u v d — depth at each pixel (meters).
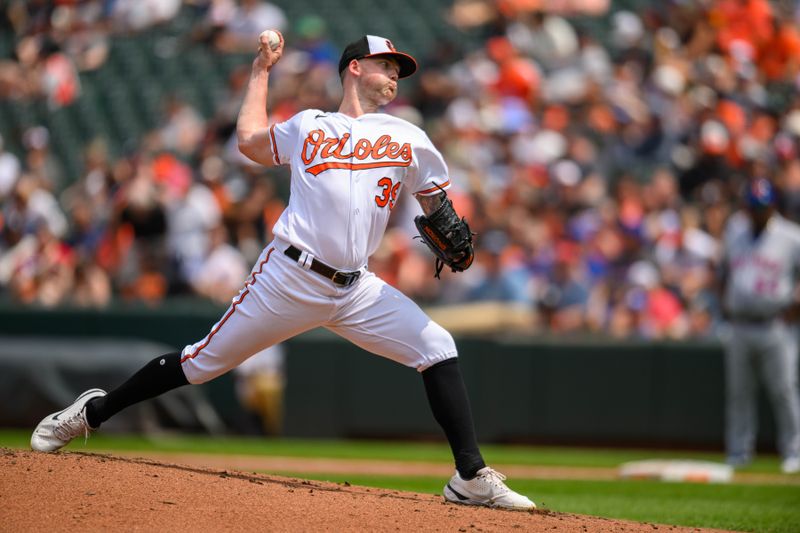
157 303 39.56
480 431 37.22
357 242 15.59
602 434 37.00
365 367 37.78
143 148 51.22
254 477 16.72
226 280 41.34
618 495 24.92
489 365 37.34
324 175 15.50
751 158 44.84
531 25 56.09
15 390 36.84
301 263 15.46
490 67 53.78
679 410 36.72
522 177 46.97
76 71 61.12
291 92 50.53
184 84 59.09
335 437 37.78
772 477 29.89
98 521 13.38
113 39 62.94
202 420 38.09
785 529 19.52
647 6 59.66
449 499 16.17
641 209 44.22
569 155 48.03
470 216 44.28
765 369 32.72
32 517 13.44
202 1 63.44
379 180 15.67
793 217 43.00
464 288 40.66
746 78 53.03
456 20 60.38
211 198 44.12
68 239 47.22
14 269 44.56
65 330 39.75
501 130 50.09
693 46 55.31
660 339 36.97
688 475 28.53
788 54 55.44
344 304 15.85
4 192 51.03
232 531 13.27
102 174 49.09
